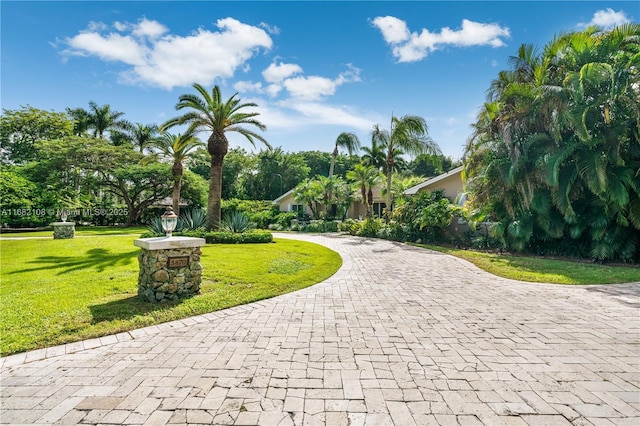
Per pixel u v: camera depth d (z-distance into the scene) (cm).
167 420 227
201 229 1564
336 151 2662
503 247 1229
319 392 264
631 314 480
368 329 414
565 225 1045
